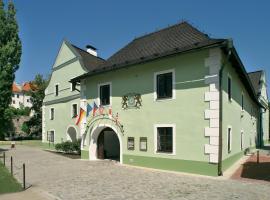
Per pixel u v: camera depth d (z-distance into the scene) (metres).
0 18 29.94
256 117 33.69
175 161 15.34
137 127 17.39
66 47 31.33
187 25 18.25
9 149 33.72
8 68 29.55
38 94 60.66
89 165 17.94
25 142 50.41
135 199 9.66
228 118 15.81
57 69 33.00
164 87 16.25
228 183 12.02
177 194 10.23
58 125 32.34
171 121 15.67
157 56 15.79
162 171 15.30
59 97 32.31
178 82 15.50
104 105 19.75
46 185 12.16
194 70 14.87
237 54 14.99
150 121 16.72
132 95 17.80
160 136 16.30
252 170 15.22
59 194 10.52
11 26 30.41
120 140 18.42
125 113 18.20
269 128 47.56
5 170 16.58
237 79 19.27
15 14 30.91
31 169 16.94
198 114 14.57
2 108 29.66
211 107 14.09
